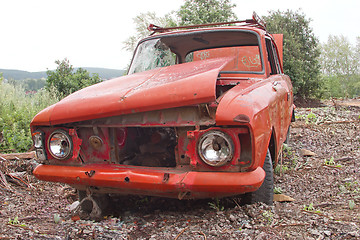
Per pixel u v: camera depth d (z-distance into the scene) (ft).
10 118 21.45
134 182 9.39
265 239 8.46
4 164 15.46
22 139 19.30
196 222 9.91
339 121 26.96
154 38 15.20
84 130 10.62
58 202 12.62
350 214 10.16
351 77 99.09
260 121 9.21
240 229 9.16
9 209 11.50
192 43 14.96
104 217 10.98
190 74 10.07
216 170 9.08
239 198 10.80
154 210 11.41
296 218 9.78
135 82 10.66
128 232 9.55
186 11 48.55
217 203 10.73
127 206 11.93
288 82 17.31
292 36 52.49
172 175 9.21
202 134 9.08
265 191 10.36
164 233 9.29
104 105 9.65
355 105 44.75
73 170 10.21
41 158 10.82
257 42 13.74
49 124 10.39
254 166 8.87
